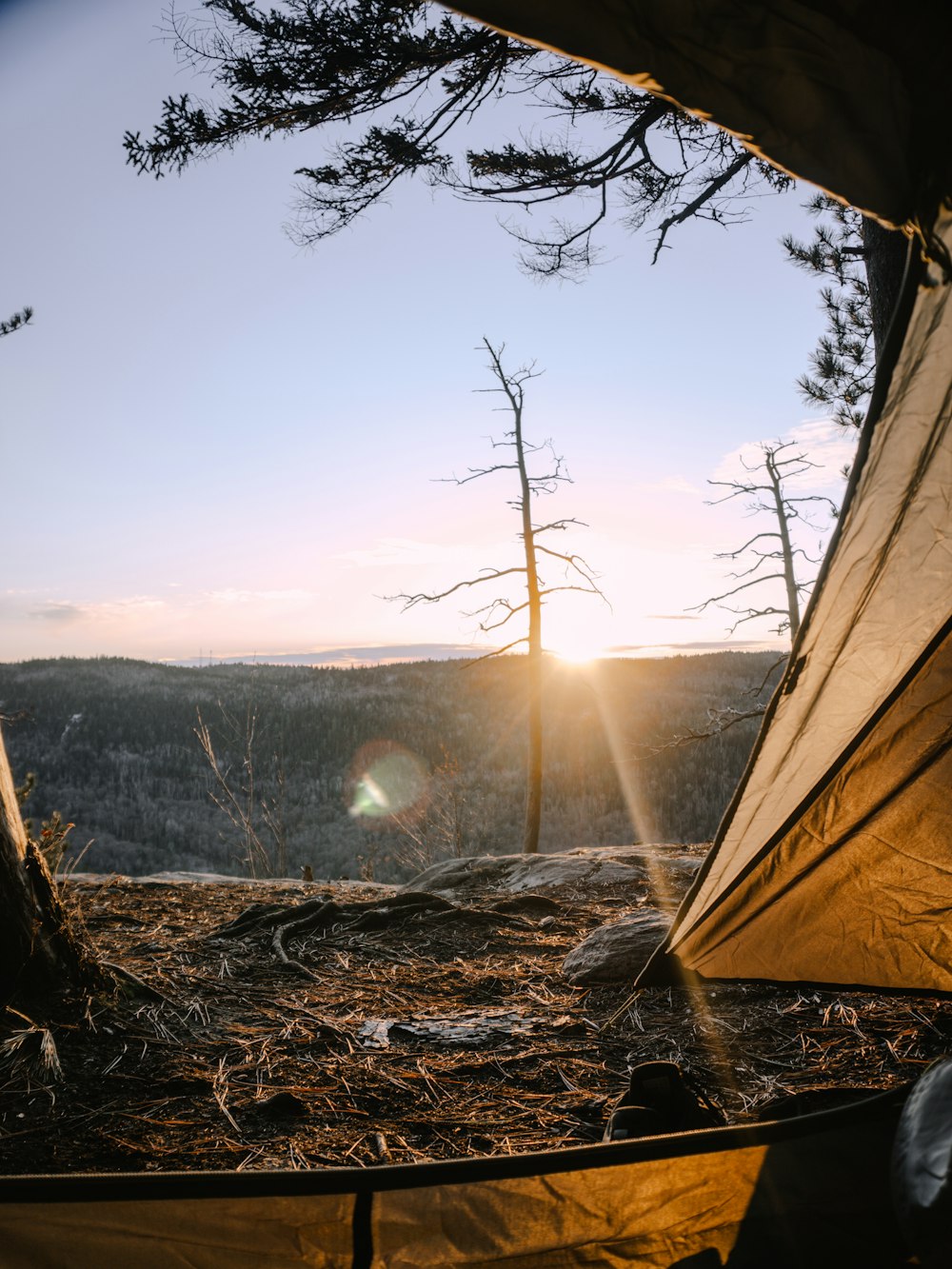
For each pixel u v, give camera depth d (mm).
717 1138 1635
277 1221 1444
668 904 6152
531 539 14859
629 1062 3443
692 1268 1519
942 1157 1229
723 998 4141
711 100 1250
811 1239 1541
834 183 1318
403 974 4684
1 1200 1353
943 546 1677
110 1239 1371
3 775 3881
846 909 2752
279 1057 3451
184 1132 2793
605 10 1163
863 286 10016
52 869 5273
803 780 2211
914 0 1172
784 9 1184
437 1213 1497
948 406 1478
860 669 1914
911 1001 3912
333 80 5500
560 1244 1511
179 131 5629
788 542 13219
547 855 8039
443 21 5375
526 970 4785
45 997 3650
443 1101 3088
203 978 4426
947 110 1221
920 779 2252
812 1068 3271
